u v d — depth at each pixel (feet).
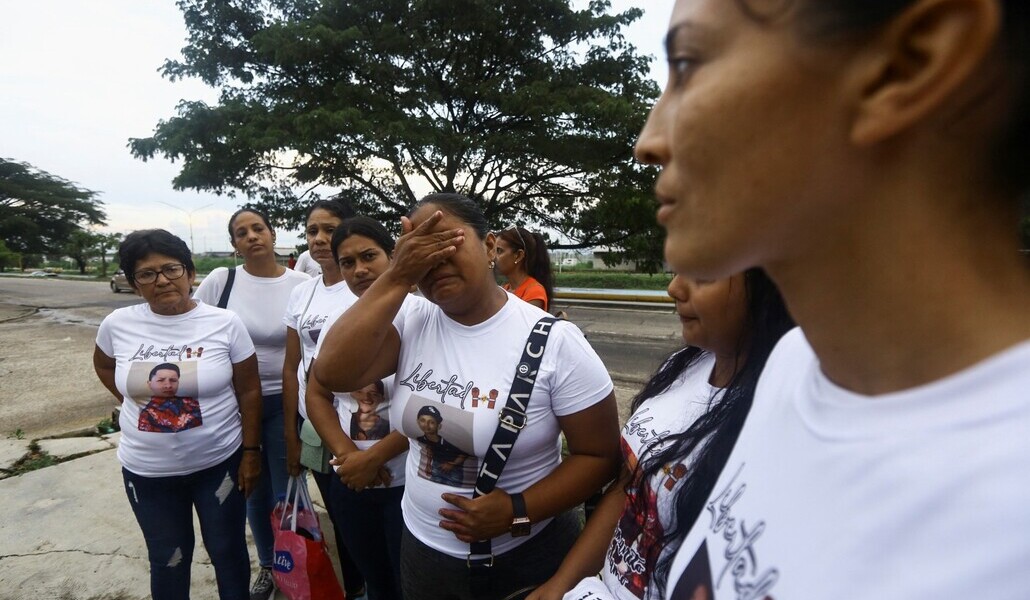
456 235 4.51
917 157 1.04
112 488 11.39
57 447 13.53
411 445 5.18
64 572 8.75
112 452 13.19
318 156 39.34
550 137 41.24
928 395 1.09
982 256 1.08
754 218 1.14
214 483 6.89
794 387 1.61
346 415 6.40
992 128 1.00
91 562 8.98
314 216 8.14
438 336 5.03
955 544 0.94
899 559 1.02
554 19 43.47
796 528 1.30
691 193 1.22
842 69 1.01
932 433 1.05
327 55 40.83
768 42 1.07
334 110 39.19
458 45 42.86
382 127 37.81
